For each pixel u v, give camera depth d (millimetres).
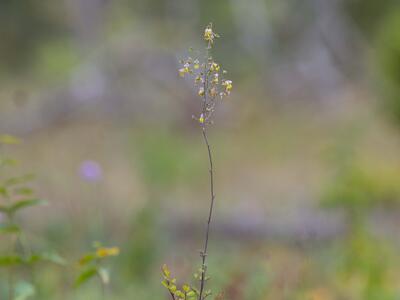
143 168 10180
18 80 28516
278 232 8195
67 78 22656
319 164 14297
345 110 18172
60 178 11836
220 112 18547
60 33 30078
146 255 6629
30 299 5047
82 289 5578
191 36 23047
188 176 11609
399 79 11047
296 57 22391
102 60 21719
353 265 5977
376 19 23250
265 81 21125
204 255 3045
